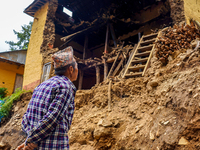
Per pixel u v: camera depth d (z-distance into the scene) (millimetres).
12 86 14758
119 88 4891
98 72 10125
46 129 1365
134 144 3082
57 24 12961
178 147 2273
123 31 13094
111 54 8992
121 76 5777
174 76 3314
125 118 3967
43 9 12117
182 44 4012
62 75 1791
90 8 12977
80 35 13898
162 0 10430
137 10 11898
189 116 2357
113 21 11617
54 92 1539
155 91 3789
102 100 4891
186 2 7781
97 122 4262
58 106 1442
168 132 2529
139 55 5859
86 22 12547
